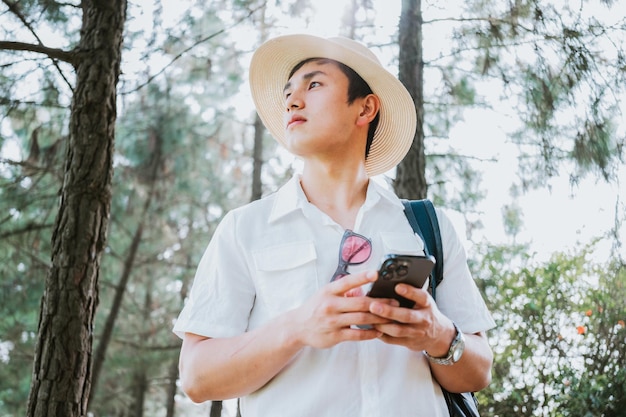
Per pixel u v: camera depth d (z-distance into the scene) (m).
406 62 5.37
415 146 5.11
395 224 1.71
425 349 1.46
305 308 1.39
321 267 1.59
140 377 9.59
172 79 8.98
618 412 5.01
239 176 11.09
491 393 5.37
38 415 3.69
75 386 3.77
